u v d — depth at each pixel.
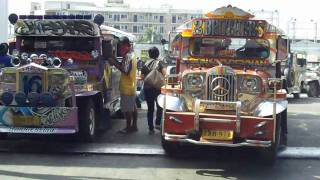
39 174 5.99
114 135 8.60
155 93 8.64
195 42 7.68
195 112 6.40
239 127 6.30
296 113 12.76
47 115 7.29
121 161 6.79
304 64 19.30
